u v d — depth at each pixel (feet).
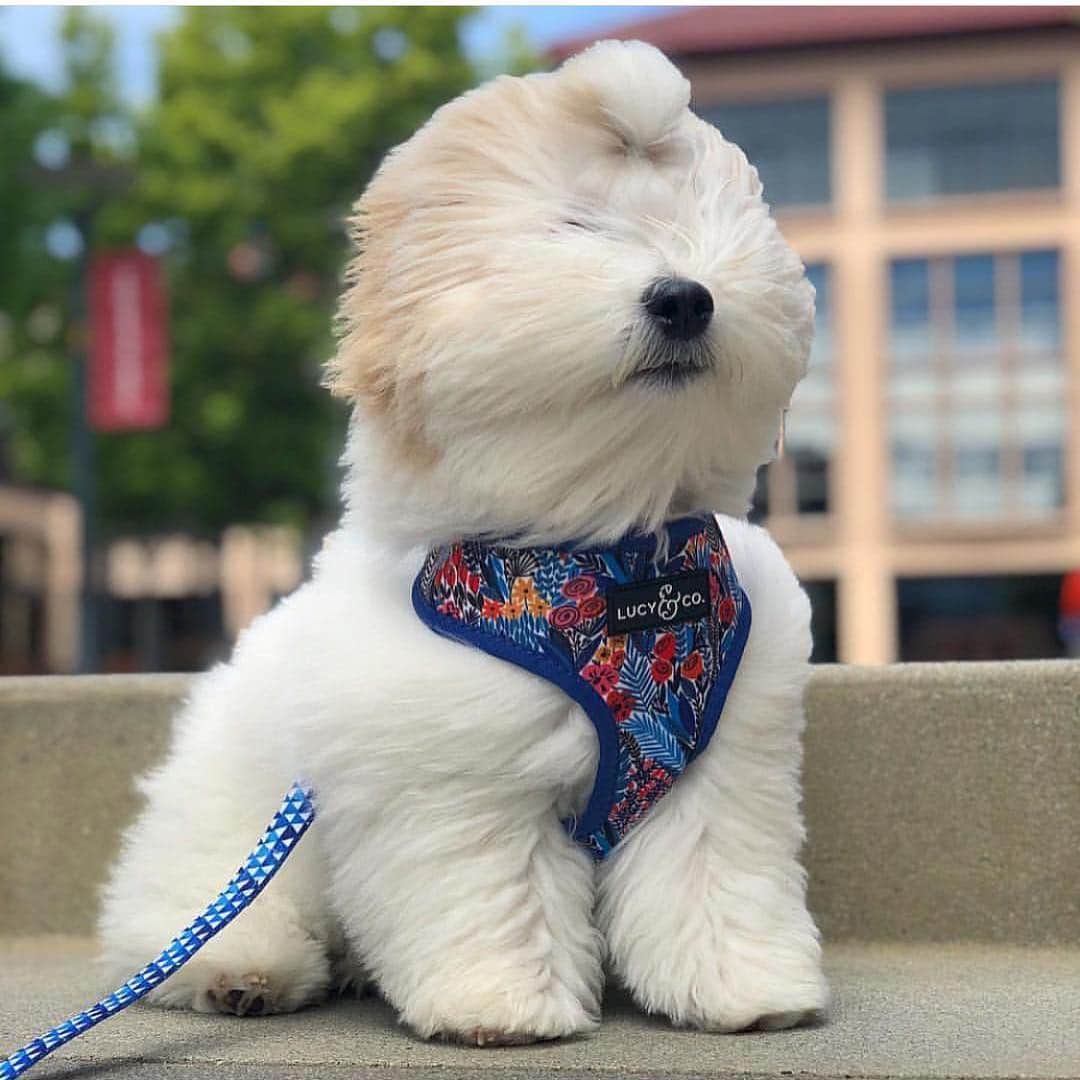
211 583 25.54
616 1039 2.28
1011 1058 2.16
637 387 2.05
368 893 2.28
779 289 2.16
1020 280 23.09
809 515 23.53
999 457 23.17
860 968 2.93
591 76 2.23
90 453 10.91
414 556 2.36
